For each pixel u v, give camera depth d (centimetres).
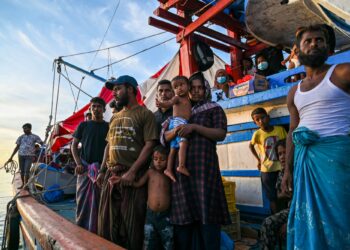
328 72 187
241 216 455
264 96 414
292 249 184
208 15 625
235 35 818
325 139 176
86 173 390
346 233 159
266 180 401
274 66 617
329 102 181
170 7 682
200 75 286
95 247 245
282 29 583
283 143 328
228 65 877
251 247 335
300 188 183
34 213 472
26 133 968
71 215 561
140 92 912
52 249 295
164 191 274
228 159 506
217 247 238
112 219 280
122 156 288
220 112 268
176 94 283
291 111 221
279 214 264
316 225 168
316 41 190
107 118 949
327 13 323
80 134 425
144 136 287
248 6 507
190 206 244
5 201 2017
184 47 707
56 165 970
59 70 957
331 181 167
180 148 254
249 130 475
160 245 273
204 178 243
